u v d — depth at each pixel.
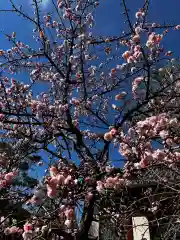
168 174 5.39
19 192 5.23
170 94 6.07
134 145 5.00
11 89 7.02
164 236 4.62
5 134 7.10
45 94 7.34
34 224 4.58
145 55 5.93
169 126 4.73
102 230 6.18
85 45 7.23
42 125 6.57
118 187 4.81
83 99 7.06
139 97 6.18
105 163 5.65
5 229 5.19
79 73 7.36
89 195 4.60
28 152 6.38
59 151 6.83
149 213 5.69
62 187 4.15
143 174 5.36
